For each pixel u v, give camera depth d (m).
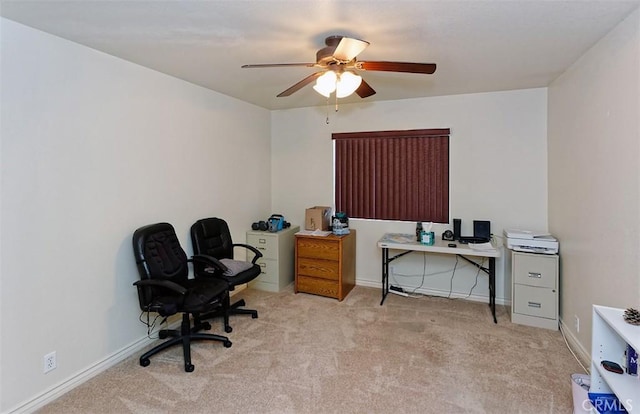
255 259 3.65
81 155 2.42
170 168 3.20
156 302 2.56
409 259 4.29
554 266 3.16
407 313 3.59
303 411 2.08
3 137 1.98
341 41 1.99
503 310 3.68
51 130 2.23
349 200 4.55
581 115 2.69
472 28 2.15
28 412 2.10
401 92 3.83
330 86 2.41
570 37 2.30
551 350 2.80
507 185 3.80
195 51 2.55
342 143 4.55
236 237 4.20
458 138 3.98
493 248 3.45
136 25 2.09
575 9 1.91
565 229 3.06
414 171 4.20
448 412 2.07
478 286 3.99
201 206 3.60
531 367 2.54
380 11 1.92
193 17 1.99
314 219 4.30
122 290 2.74
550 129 3.49
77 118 2.39
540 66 2.91
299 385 2.35
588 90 2.55
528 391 2.26
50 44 2.21
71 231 2.36
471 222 3.98
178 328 3.25
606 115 2.27
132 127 2.81
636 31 1.91
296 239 4.18
